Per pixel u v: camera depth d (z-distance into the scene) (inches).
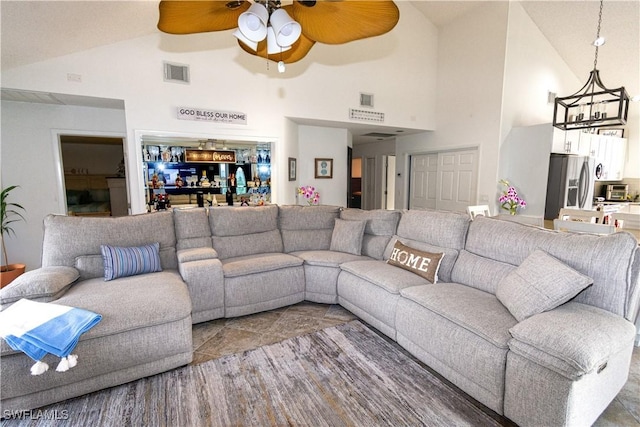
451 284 97.6
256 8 73.4
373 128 231.0
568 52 203.6
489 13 193.3
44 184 165.9
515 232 91.1
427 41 228.1
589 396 58.3
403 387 77.9
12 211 160.2
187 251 114.6
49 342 64.0
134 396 74.2
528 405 60.5
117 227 108.7
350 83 203.8
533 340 60.1
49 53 128.9
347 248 135.9
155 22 138.6
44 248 100.4
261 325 109.4
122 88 147.3
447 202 235.8
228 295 110.9
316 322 112.0
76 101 153.4
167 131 157.0
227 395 74.9
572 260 74.8
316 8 76.6
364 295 107.2
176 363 83.6
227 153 186.2
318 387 77.9
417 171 263.6
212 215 131.8
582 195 191.5
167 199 174.7
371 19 79.5
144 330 78.5
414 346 87.6
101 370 73.7
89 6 105.7
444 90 228.4
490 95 196.1
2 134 156.8
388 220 133.9
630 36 171.6
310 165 228.4
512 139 196.5
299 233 145.9
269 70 179.3
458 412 69.6
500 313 75.0
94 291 87.1
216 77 166.2
